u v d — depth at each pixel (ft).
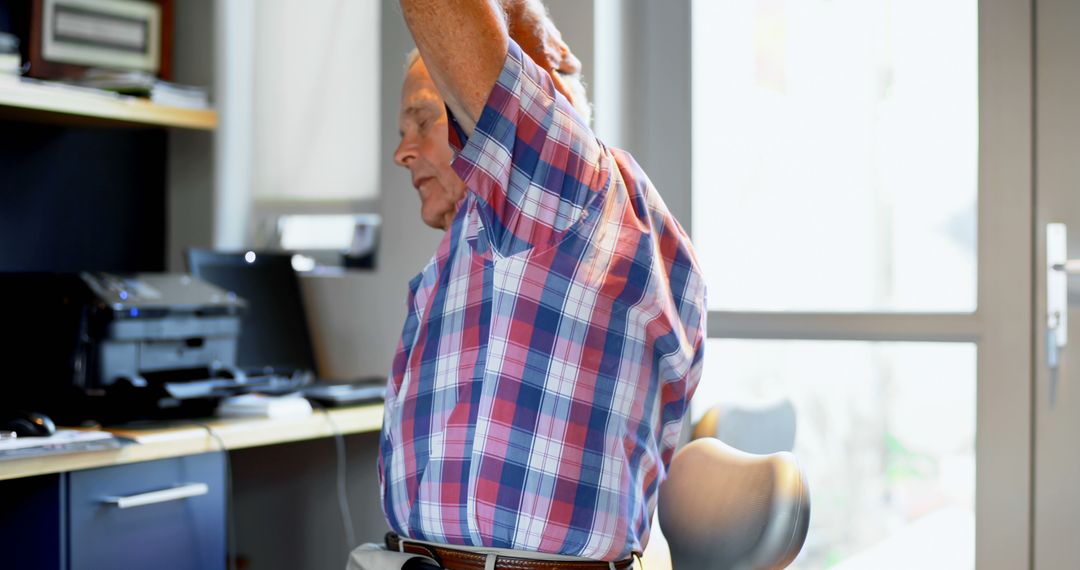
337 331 9.25
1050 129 7.25
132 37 9.24
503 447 4.01
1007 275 7.38
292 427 7.18
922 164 7.74
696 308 4.41
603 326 4.09
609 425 4.10
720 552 5.31
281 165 9.64
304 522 9.18
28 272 8.13
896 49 7.82
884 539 7.89
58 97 7.88
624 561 4.27
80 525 6.04
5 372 7.66
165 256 9.91
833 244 8.09
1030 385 7.32
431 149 4.97
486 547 4.18
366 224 9.25
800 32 8.16
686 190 8.53
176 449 6.48
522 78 3.77
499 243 3.97
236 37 9.72
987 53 7.41
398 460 4.39
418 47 3.80
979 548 7.47
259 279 9.02
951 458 7.66
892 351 7.84
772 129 8.29
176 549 6.61
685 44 8.52
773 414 6.81
